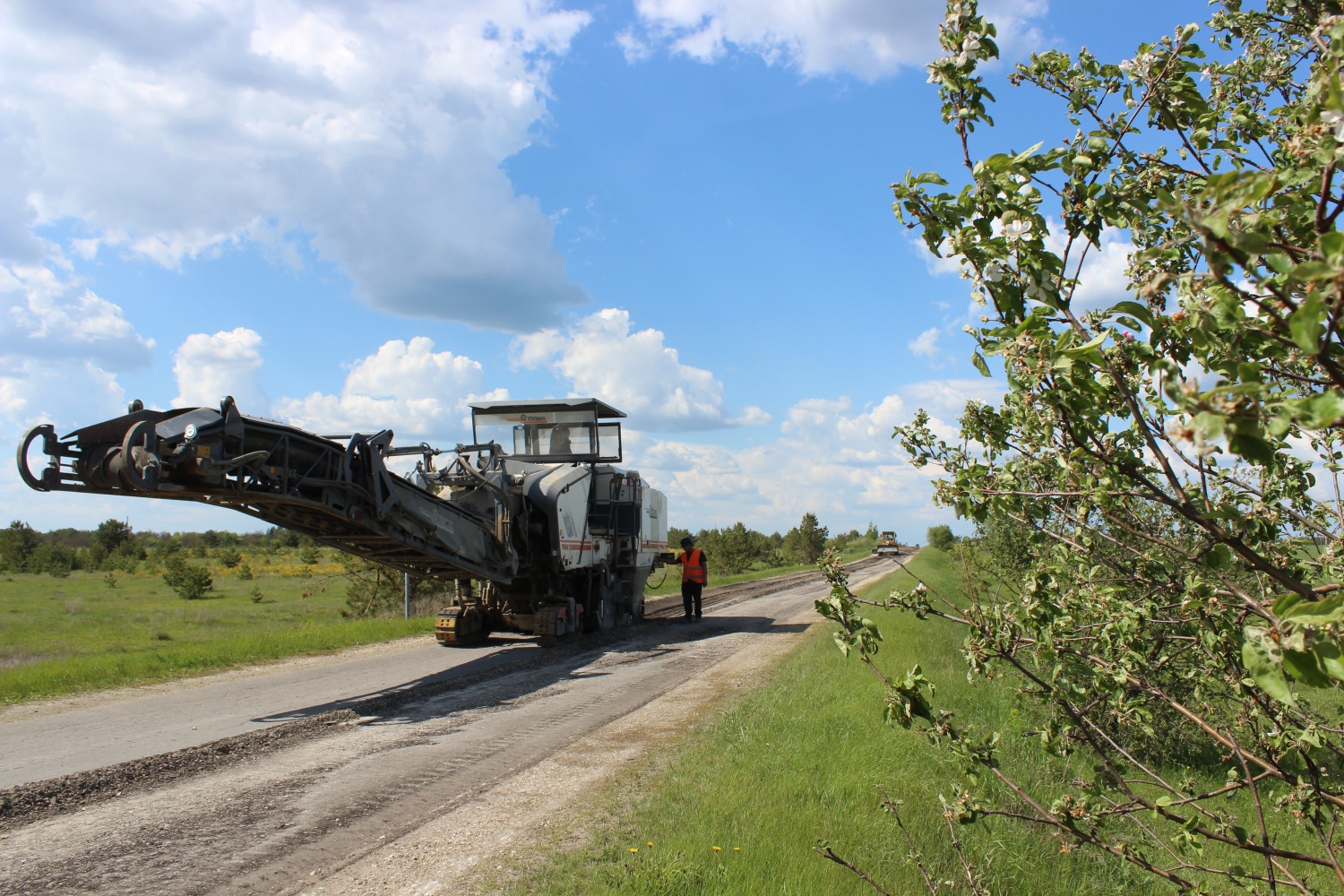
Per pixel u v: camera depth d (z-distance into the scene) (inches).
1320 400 47.1
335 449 352.5
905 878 152.9
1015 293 78.8
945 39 85.8
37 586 1760.6
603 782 237.5
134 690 406.9
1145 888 166.7
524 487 561.9
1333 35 52.0
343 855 188.9
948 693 313.1
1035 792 202.5
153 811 221.8
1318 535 109.4
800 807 194.7
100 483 286.7
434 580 499.2
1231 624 106.4
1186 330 68.8
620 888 157.2
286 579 1984.5
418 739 301.9
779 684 387.9
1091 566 120.6
